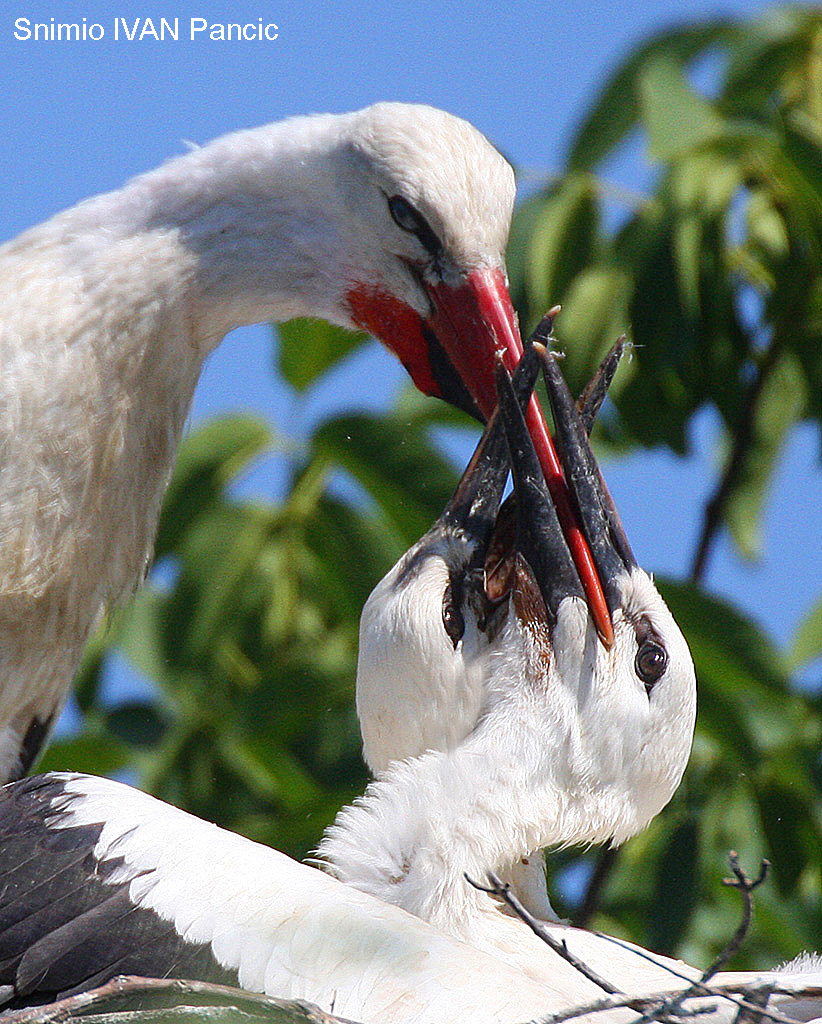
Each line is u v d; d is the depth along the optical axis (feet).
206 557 40.19
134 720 39.96
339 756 40.29
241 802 39.32
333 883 25.88
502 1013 24.07
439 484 39.24
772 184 40.86
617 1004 23.50
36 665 31.50
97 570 31.58
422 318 31.81
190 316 31.48
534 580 28.81
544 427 30.22
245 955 24.70
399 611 28.48
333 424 39.34
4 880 26.11
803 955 31.58
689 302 39.22
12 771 32.01
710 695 37.24
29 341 30.45
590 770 28.07
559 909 39.55
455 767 27.86
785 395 42.78
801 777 37.50
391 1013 24.04
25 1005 25.39
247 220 31.50
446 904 27.12
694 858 37.76
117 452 31.09
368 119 31.65
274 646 40.19
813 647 40.70
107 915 25.46
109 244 30.99
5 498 30.42
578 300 39.22
